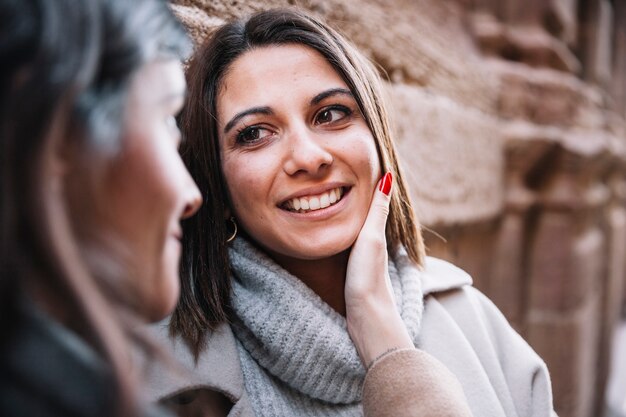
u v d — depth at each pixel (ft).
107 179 0.84
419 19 5.75
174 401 1.74
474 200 6.62
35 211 0.71
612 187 12.98
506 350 2.46
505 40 8.64
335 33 1.98
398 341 1.75
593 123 9.66
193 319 1.81
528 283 8.68
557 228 8.49
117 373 0.76
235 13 2.78
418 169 4.70
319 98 1.83
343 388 1.86
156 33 0.87
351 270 1.87
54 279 0.74
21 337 0.74
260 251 1.96
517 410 2.33
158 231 0.94
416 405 1.54
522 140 8.06
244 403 1.79
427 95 5.31
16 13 0.70
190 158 1.93
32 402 0.75
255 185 1.82
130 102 0.86
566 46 10.38
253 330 1.86
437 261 2.63
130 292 0.91
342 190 1.92
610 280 12.53
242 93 1.82
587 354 9.51
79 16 0.74
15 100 0.69
